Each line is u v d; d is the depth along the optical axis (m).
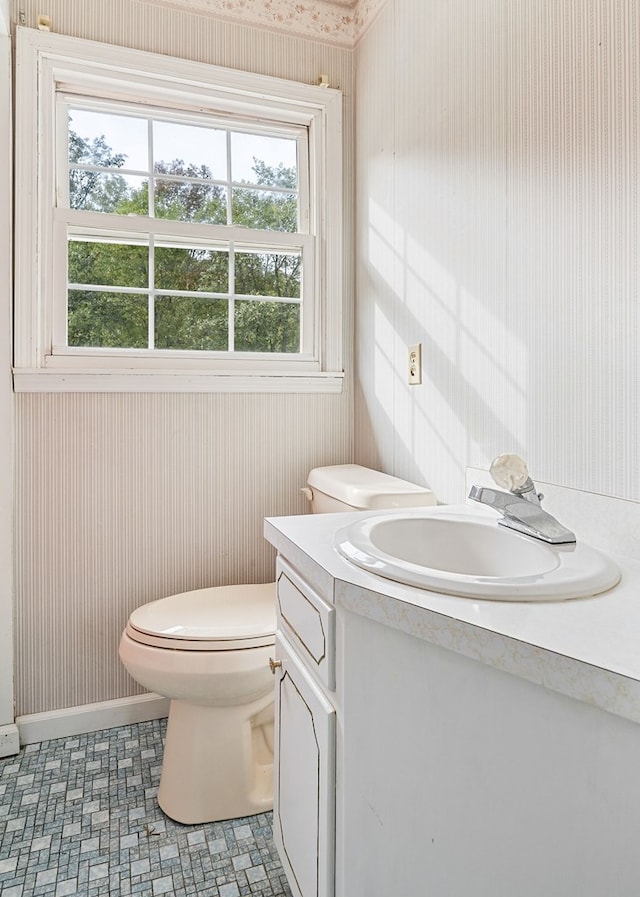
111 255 1.82
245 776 1.41
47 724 1.71
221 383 1.86
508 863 0.62
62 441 1.71
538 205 1.12
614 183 0.95
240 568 1.93
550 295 1.09
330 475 1.74
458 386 1.41
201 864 1.25
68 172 1.78
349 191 2.04
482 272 1.30
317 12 1.99
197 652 1.32
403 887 0.74
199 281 1.91
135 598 1.81
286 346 2.03
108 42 1.73
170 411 1.83
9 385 1.63
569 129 1.04
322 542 1.00
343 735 0.83
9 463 1.64
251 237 1.96
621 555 0.93
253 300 1.98
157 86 1.80
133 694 1.82
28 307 1.66
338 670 0.84
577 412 1.03
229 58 1.87
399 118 1.70
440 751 0.68
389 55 1.76
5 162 1.62
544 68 1.10
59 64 1.70
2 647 1.64
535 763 0.59
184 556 1.86
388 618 0.72
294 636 1.05
